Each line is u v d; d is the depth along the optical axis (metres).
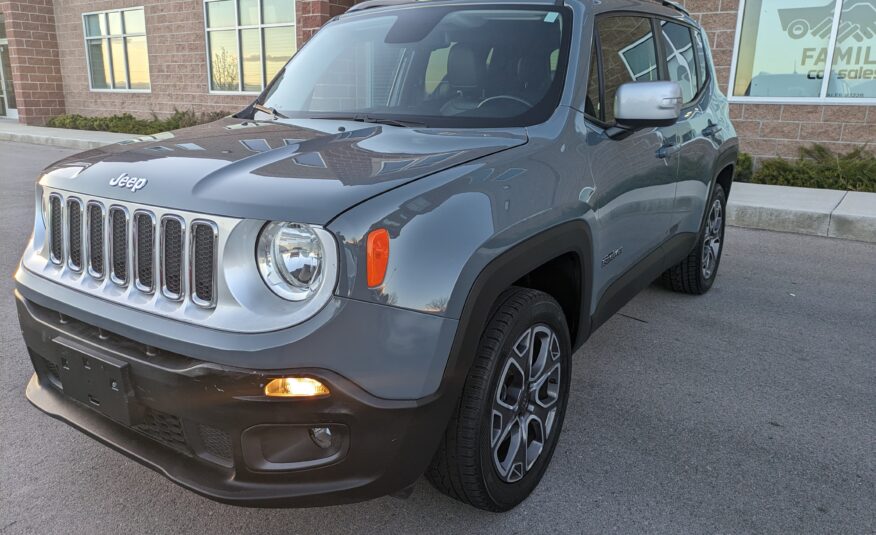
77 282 2.20
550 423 2.59
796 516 2.41
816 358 3.80
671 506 2.46
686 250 4.20
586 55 2.91
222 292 1.84
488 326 2.19
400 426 1.87
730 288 5.09
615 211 2.93
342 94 3.21
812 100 8.95
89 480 2.57
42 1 17.72
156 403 1.92
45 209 2.38
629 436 2.94
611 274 3.02
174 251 1.94
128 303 2.01
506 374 2.24
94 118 16.81
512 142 2.46
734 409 3.20
